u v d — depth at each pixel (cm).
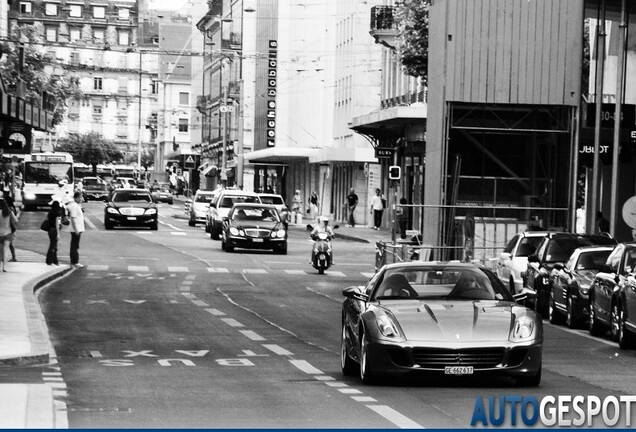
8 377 1909
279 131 13188
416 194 7531
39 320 2786
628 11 4862
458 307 1833
